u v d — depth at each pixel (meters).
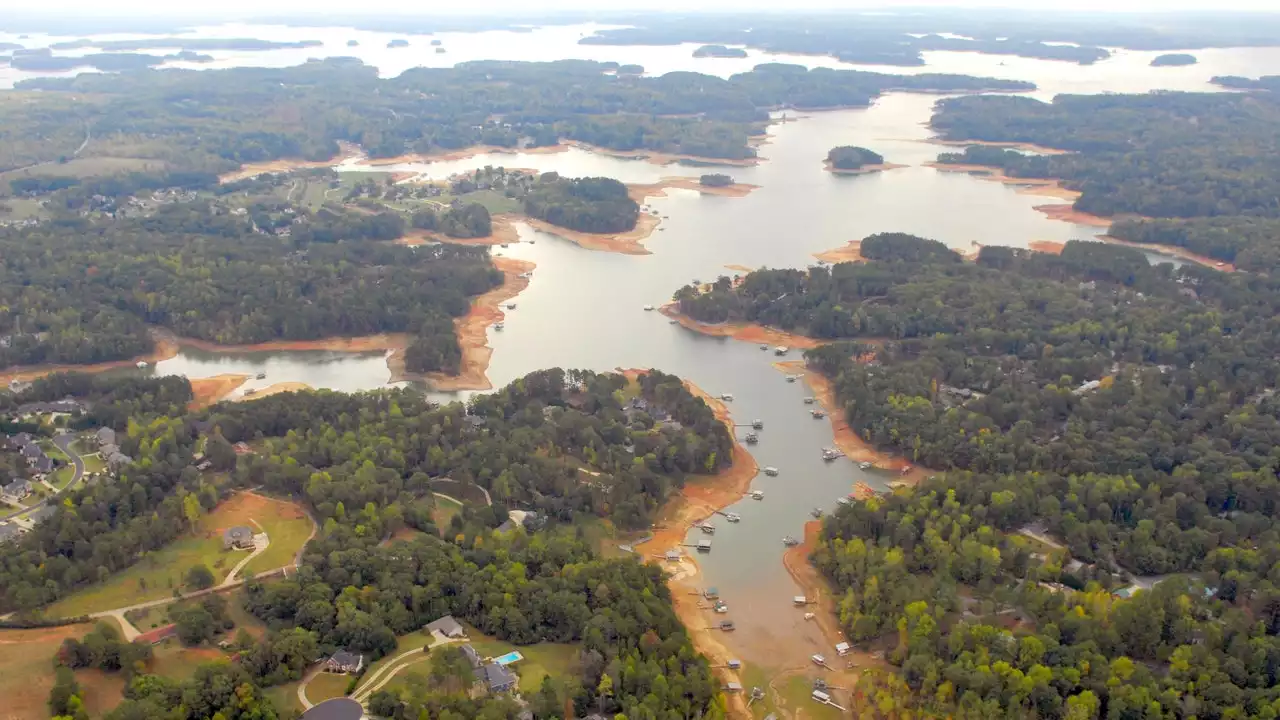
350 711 188.75
